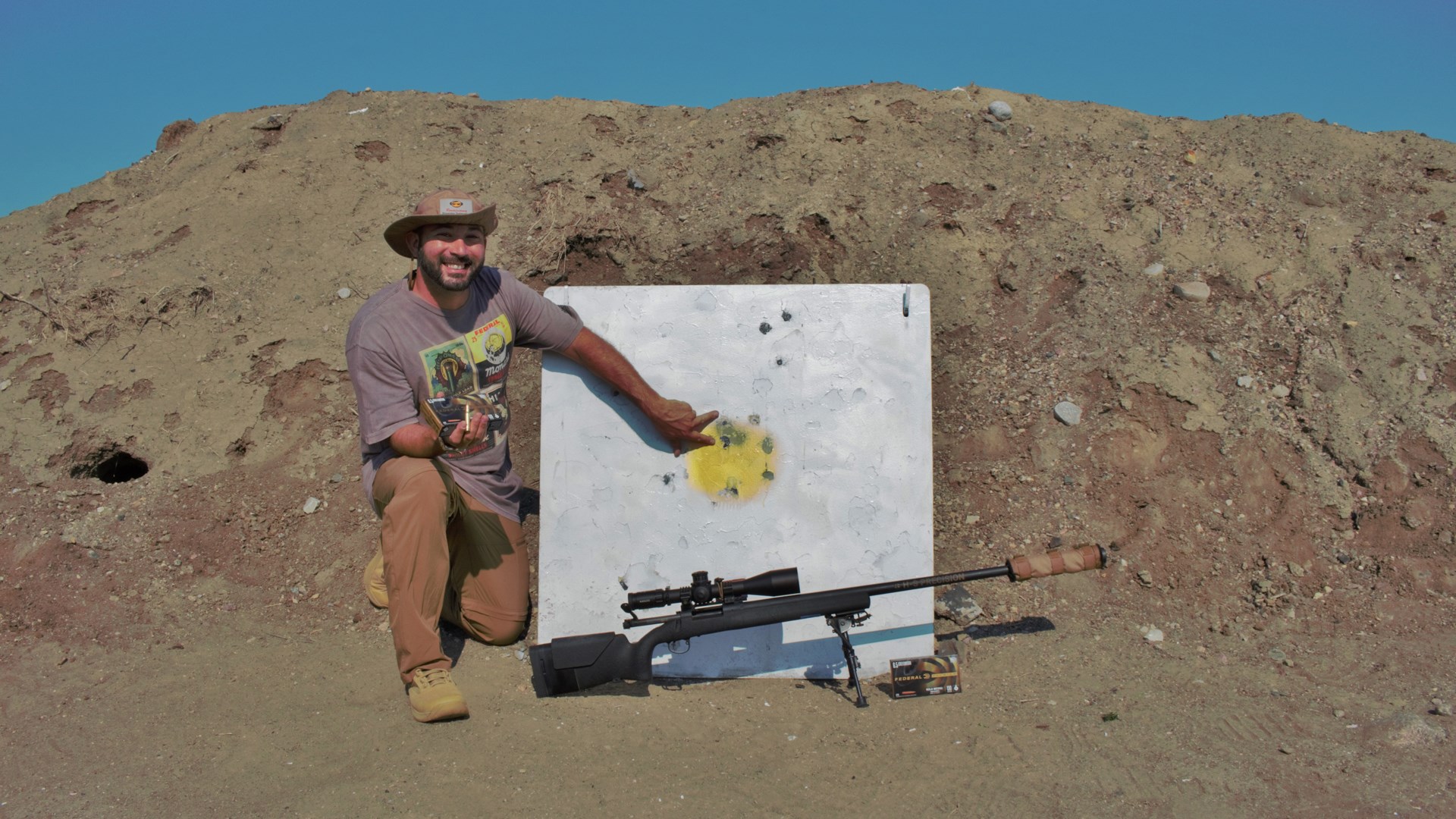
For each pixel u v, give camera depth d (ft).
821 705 12.42
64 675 13.12
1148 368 16.66
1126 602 14.25
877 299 13.78
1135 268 18.24
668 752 11.06
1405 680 12.23
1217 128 21.52
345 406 17.76
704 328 13.76
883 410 13.57
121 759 10.91
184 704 12.22
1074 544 14.90
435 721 11.49
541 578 13.51
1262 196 19.38
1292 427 15.90
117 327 18.78
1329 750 10.72
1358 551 14.60
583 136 22.31
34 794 10.25
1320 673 12.57
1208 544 14.83
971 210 19.66
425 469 12.11
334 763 10.67
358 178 21.48
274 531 16.08
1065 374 16.99
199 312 19.06
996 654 13.35
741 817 9.71
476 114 23.12
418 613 11.69
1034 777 10.38
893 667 12.57
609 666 12.47
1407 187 19.30
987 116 21.80
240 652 13.69
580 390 13.75
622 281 19.81
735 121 22.31
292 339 18.57
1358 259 17.90
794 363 13.69
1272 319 17.28
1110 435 16.05
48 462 16.92
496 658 13.50
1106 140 21.24
